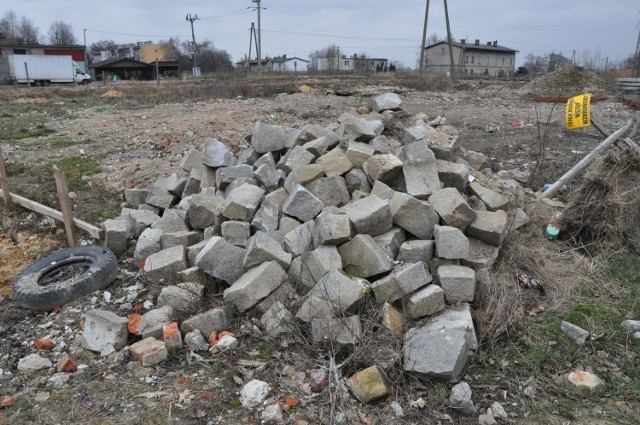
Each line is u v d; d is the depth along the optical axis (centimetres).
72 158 1025
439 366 367
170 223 598
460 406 352
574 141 1042
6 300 572
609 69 3709
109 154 1059
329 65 4450
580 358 405
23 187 809
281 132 689
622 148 623
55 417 352
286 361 396
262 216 529
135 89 2691
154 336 430
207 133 1119
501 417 349
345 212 496
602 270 534
